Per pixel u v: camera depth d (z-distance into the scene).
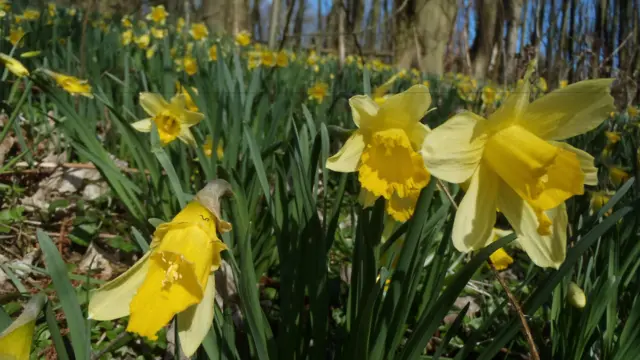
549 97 0.16
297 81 0.86
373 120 0.19
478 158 0.16
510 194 0.17
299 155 0.21
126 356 0.28
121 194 0.36
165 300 0.13
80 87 0.46
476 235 0.16
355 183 0.44
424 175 0.18
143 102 0.37
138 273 0.15
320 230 0.20
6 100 0.50
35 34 0.75
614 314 0.25
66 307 0.15
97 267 0.37
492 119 0.16
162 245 0.14
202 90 0.47
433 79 1.21
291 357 0.21
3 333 0.12
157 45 0.94
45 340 0.27
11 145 0.50
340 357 0.22
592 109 0.16
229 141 0.38
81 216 0.42
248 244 0.17
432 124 0.67
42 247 0.15
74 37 0.80
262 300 0.33
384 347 0.20
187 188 0.37
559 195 0.16
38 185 0.47
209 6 2.39
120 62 0.79
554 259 0.17
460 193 0.29
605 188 0.41
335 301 0.34
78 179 0.49
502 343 0.18
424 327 0.18
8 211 0.41
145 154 0.36
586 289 0.27
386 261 0.27
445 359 0.26
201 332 0.15
